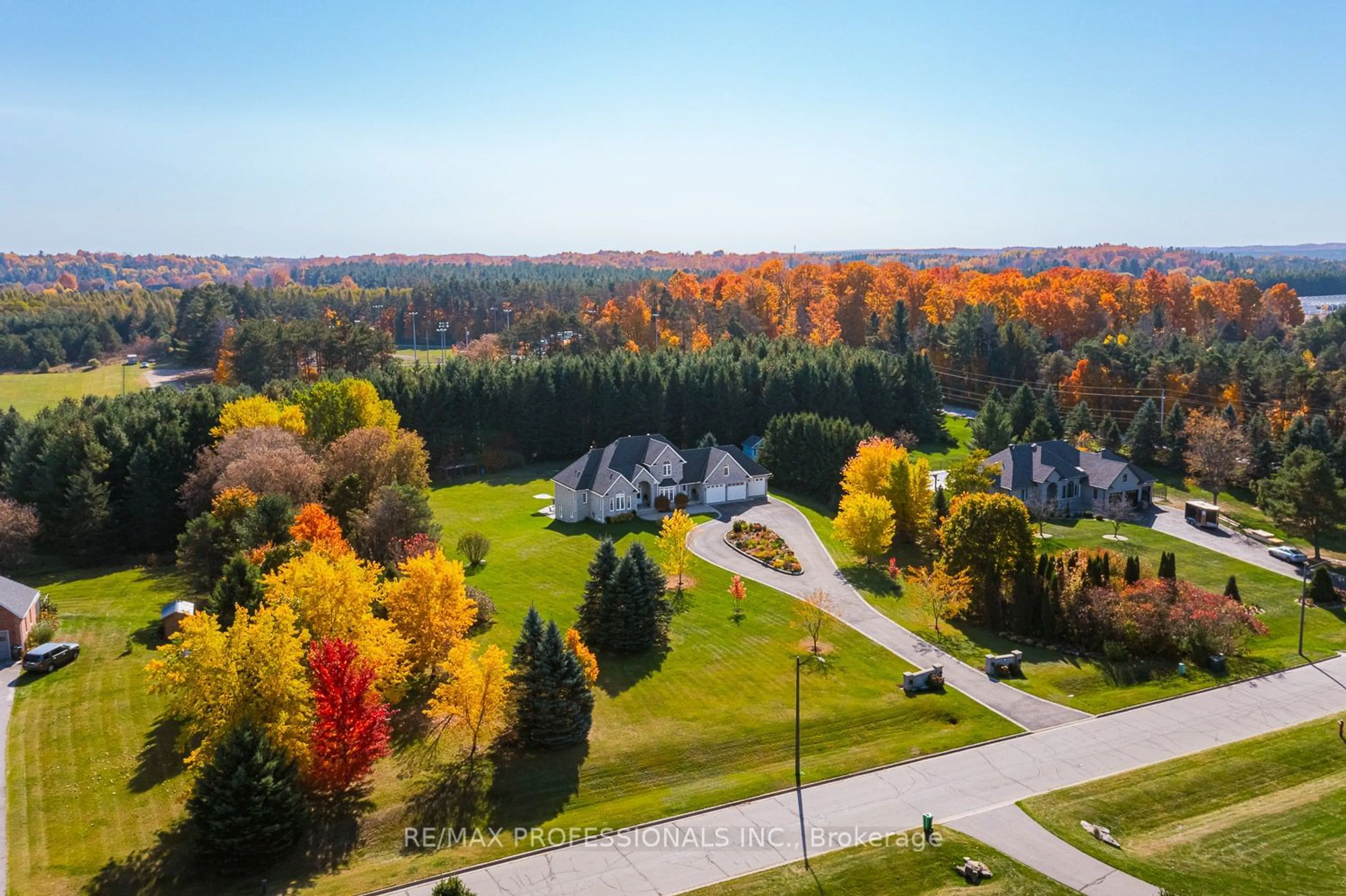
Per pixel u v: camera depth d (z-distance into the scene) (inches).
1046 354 5984.3
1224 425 4013.3
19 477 3243.1
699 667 2214.6
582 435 4594.0
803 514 3612.2
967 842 1492.4
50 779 1700.3
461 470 4325.8
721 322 7455.7
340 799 1643.7
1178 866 1437.0
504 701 1840.6
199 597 2610.7
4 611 2215.8
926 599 2529.5
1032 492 3757.4
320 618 1886.1
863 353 5236.2
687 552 3073.3
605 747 1830.7
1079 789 1670.8
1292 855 1481.3
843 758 1804.9
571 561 2989.7
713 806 1627.7
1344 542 3395.7
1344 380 4682.6
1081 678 2183.8
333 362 5718.5
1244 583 2933.1
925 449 4788.4
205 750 1582.2
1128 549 3257.9
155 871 1457.9
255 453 2974.9
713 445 4033.0
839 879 1400.1
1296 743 1870.1
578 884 1406.3
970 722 1953.7
